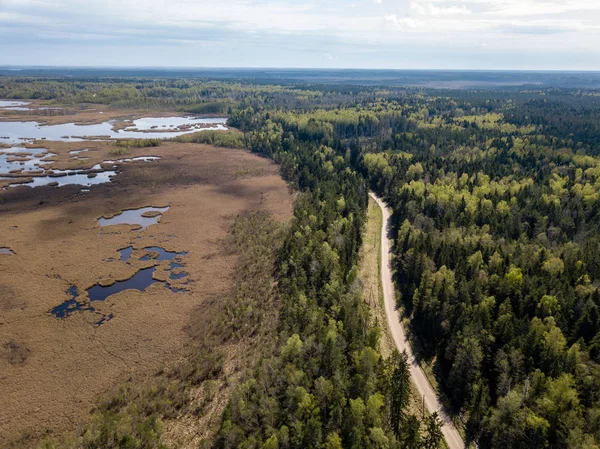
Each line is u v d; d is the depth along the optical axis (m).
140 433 62.56
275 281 106.25
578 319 74.75
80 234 137.62
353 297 86.12
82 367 79.88
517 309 82.31
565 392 58.62
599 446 50.81
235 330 89.19
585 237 113.44
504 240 109.56
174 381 75.88
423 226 127.50
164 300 102.38
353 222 128.38
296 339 72.38
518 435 56.38
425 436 60.97
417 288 92.12
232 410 62.97
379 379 65.62
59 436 65.19
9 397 72.69
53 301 100.44
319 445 55.12
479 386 64.81
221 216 155.88
